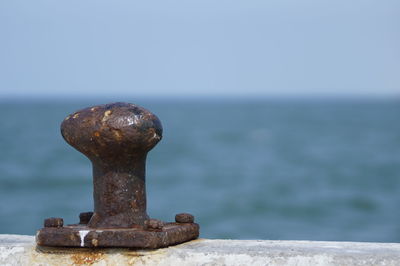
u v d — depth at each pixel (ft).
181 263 9.43
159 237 9.53
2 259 9.93
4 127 328.08
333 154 185.57
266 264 9.23
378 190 108.88
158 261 9.49
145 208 10.46
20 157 163.43
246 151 195.00
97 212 10.28
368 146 215.51
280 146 216.13
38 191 103.35
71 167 135.23
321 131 301.02
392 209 92.07
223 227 80.43
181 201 95.66
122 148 9.95
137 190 10.32
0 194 100.78
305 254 9.18
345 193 105.40
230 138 253.65
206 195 101.45
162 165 151.12
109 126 9.77
